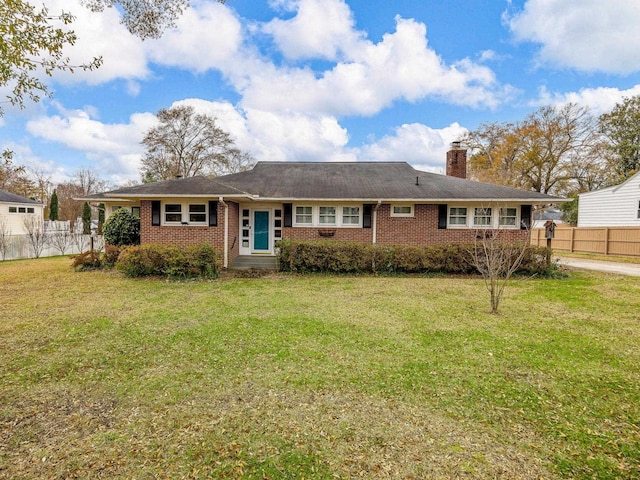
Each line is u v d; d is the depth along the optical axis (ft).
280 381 13.58
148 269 36.99
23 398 12.26
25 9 15.48
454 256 40.09
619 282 36.09
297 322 21.22
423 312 23.80
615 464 9.07
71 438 10.03
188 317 22.22
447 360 15.74
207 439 10.00
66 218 132.36
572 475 8.69
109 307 24.67
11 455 9.28
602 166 100.63
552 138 103.76
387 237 45.98
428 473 8.70
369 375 14.16
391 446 9.75
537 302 27.12
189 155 110.63
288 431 10.40
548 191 110.01
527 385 13.43
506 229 45.21
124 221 46.16
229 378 13.82
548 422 11.00
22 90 16.90
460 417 11.25
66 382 13.44
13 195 89.25
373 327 20.39
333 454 9.39
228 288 31.83
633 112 98.84
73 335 18.72
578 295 29.81
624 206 65.31
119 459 9.16
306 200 43.70
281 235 47.60
